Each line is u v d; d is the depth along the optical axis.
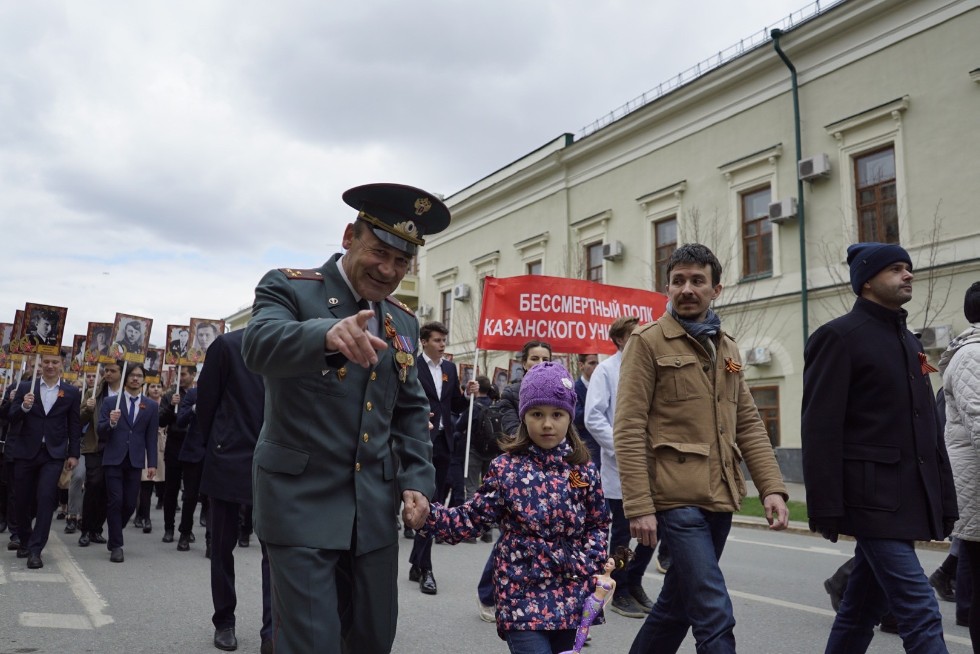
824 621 5.52
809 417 3.55
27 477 7.81
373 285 2.76
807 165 17.38
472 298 29.38
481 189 28.59
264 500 2.62
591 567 3.04
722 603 3.17
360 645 2.73
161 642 4.85
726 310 19.20
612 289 9.85
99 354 11.27
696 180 20.42
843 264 16.81
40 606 5.68
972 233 14.83
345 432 2.68
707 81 19.92
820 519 3.47
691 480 3.39
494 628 5.31
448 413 7.39
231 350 5.23
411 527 2.79
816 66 17.72
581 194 24.44
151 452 8.50
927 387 3.61
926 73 15.75
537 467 3.10
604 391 5.91
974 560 3.98
